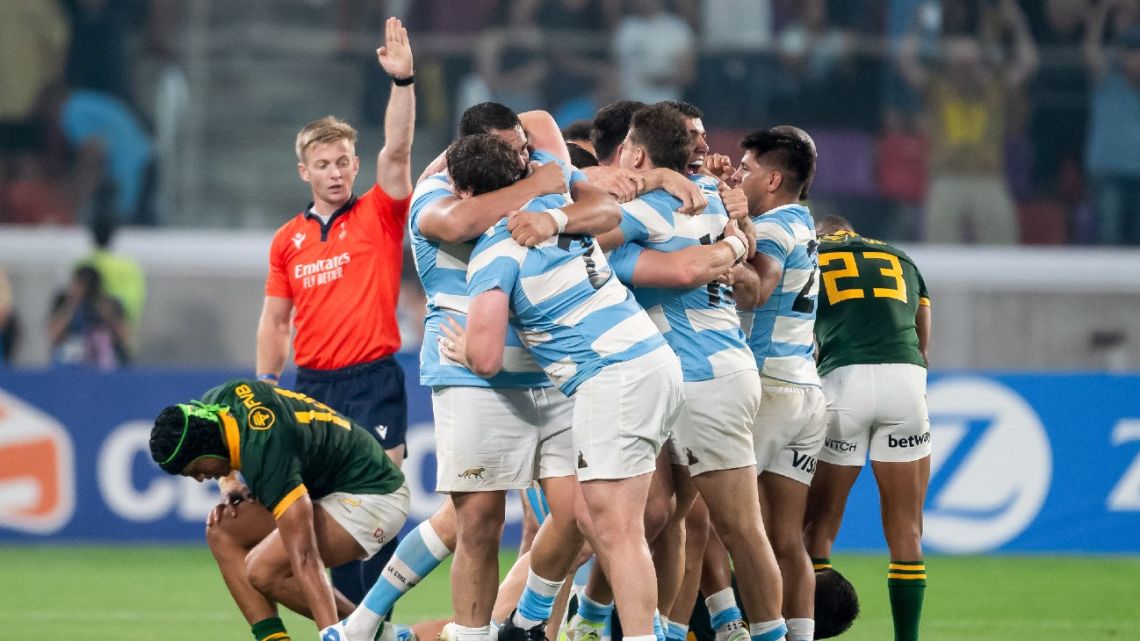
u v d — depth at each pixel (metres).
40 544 35.16
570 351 16.61
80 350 43.16
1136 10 51.84
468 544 17.67
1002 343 47.59
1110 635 24.55
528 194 17.00
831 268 21.48
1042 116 51.25
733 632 19.48
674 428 18.03
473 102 50.12
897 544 20.91
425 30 51.03
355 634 18.45
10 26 49.00
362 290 21.66
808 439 19.47
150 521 35.47
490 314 16.31
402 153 21.69
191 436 17.02
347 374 21.59
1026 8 51.62
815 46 50.94
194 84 50.50
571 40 50.53
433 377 17.80
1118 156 51.22
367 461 18.58
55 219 48.97
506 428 17.55
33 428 35.28
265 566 18.00
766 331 19.27
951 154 50.91
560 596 19.25
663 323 18.06
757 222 19.31
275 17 50.94
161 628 24.22
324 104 51.03
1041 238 50.84
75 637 23.27
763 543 18.08
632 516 16.59
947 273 47.56
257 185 50.53
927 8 51.47
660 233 17.78
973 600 28.38
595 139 21.12
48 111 49.41
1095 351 47.69
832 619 20.09
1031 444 34.97
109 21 49.88
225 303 46.75
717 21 51.44
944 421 34.81
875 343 20.97
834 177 50.59
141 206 49.75
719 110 50.88
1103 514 35.03
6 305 45.41
